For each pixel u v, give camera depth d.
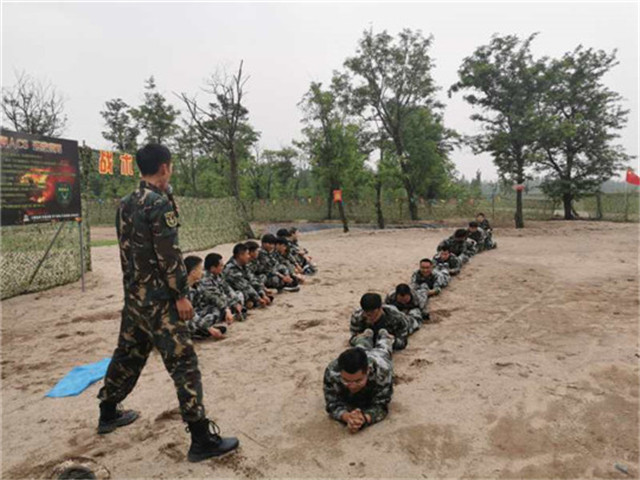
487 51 21.88
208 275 5.79
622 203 27.20
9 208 6.66
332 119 21.44
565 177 26.08
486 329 5.37
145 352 3.07
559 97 23.88
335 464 2.75
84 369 4.27
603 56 24.08
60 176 7.50
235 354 4.70
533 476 2.59
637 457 2.74
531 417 3.24
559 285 7.70
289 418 3.34
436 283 7.25
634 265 9.78
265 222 33.03
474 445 2.91
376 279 8.81
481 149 23.06
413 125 32.47
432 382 3.89
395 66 28.23
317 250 13.80
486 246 12.89
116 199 31.03
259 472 2.69
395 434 3.06
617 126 24.69
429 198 36.53
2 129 6.56
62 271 8.41
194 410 2.77
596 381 3.80
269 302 6.80
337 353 4.70
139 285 2.79
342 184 21.95
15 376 4.23
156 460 2.83
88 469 2.61
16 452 2.95
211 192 37.56
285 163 41.34
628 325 5.32
